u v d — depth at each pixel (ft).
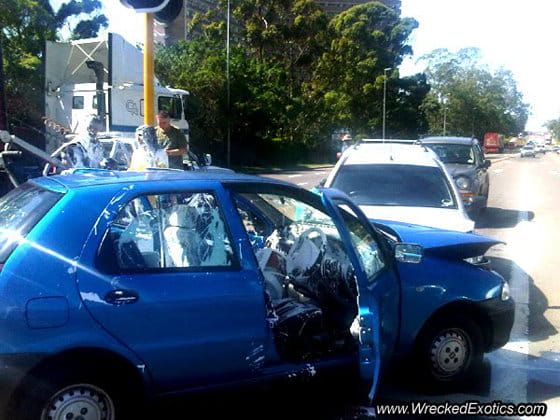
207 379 12.90
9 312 11.16
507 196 67.97
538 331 21.90
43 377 11.49
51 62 65.92
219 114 124.06
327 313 15.48
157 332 12.24
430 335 16.03
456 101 312.29
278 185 14.53
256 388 13.55
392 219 23.77
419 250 15.15
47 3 114.42
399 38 211.00
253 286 13.19
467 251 17.11
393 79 198.39
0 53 36.83
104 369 11.99
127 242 12.63
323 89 177.17
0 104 36.88
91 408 11.93
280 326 14.24
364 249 15.57
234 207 13.69
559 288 27.66
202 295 12.67
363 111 194.29
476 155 47.57
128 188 12.90
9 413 11.39
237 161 136.87
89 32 123.95
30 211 12.55
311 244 16.07
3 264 11.57
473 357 16.70
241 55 133.69
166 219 13.20
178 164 31.27
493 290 16.75
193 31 164.04
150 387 12.38
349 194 26.40
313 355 14.38
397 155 28.45
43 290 11.45
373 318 13.43
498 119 338.13
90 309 11.69
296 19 160.56
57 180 13.67
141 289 12.19
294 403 15.81
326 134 173.06
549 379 17.67
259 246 17.17
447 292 15.99
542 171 126.31
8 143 34.78
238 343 13.03
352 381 15.03
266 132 139.23
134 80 60.85
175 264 12.92
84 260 11.94
